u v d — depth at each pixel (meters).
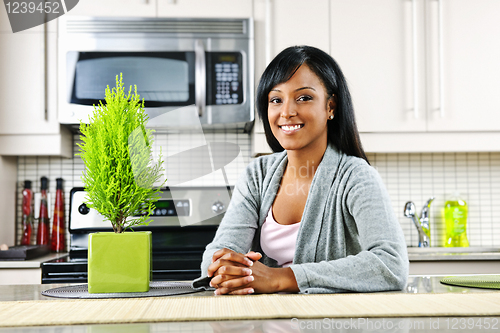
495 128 2.16
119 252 0.82
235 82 2.07
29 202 2.32
